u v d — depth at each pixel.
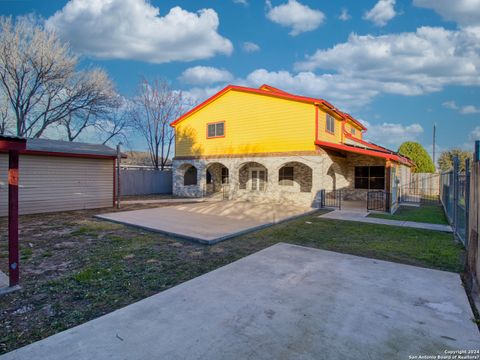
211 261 5.29
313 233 7.68
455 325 3.04
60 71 18.55
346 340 2.75
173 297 3.68
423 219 9.99
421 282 4.20
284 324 3.03
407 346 2.67
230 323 3.05
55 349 2.62
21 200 10.77
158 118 26.05
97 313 3.35
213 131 16.78
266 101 14.58
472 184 4.62
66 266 5.00
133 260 5.32
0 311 3.40
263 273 4.56
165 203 14.70
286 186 16.73
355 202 15.05
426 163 25.52
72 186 12.18
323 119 13.91
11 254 4.04
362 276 4.44
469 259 4.56
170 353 2.56
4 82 17.41
